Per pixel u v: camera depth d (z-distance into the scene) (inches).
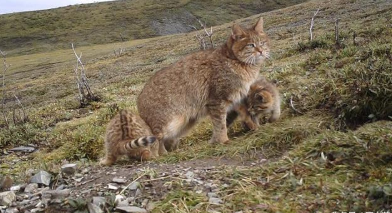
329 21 265.1
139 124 71.1
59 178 60.0
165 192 50.5
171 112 73.6
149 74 229.9
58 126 116.2
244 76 74.1
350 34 161.5
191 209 45.1
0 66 555.2
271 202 44.6
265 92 75.3
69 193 53.4
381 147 50.7
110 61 389.7
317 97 78.6
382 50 101.9
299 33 243.6
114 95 154.8
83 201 47.9
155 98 74.2
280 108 80.6
